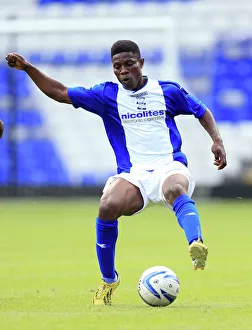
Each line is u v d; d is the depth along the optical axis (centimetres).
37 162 9262
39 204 8850
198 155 9056
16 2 9456
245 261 4212
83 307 2514
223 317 2167
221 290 3078
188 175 2606
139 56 2681
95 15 9275
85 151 9206
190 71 9100
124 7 9294
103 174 9206
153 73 9106
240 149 8969
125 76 2639
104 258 2609
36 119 9225
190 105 2722
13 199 9444
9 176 9319
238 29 9062
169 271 2512
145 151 2683
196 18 9119
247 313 2259
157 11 9206
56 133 9219
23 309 2481
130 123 2702
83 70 9244
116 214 2572
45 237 5662
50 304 2633
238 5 9156
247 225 6500
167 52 9094
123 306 2519
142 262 4191
